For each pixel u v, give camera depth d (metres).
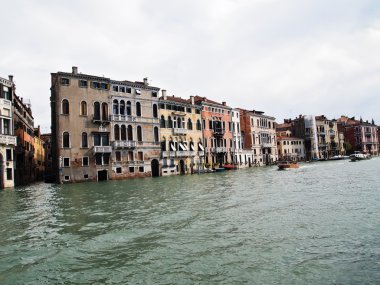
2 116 30.80
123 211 14.14
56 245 9.18
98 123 38.41
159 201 16.80
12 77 36.31
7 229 11.44
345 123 105.94
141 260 7.62
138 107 42.75
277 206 13.51
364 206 12.38
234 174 39.56
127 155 40.69
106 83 39.53
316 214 11.45
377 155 102.25
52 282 6.62
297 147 82.50
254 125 65.75
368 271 6.34
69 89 36.75
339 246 7.84
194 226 10.61
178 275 6.64
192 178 35.53
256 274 6.49
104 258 7.91
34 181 47.50
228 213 12.50
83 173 36.75
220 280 6.30
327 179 24.97
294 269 6.63
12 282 6.71
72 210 15.16
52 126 40.09
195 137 50.53
